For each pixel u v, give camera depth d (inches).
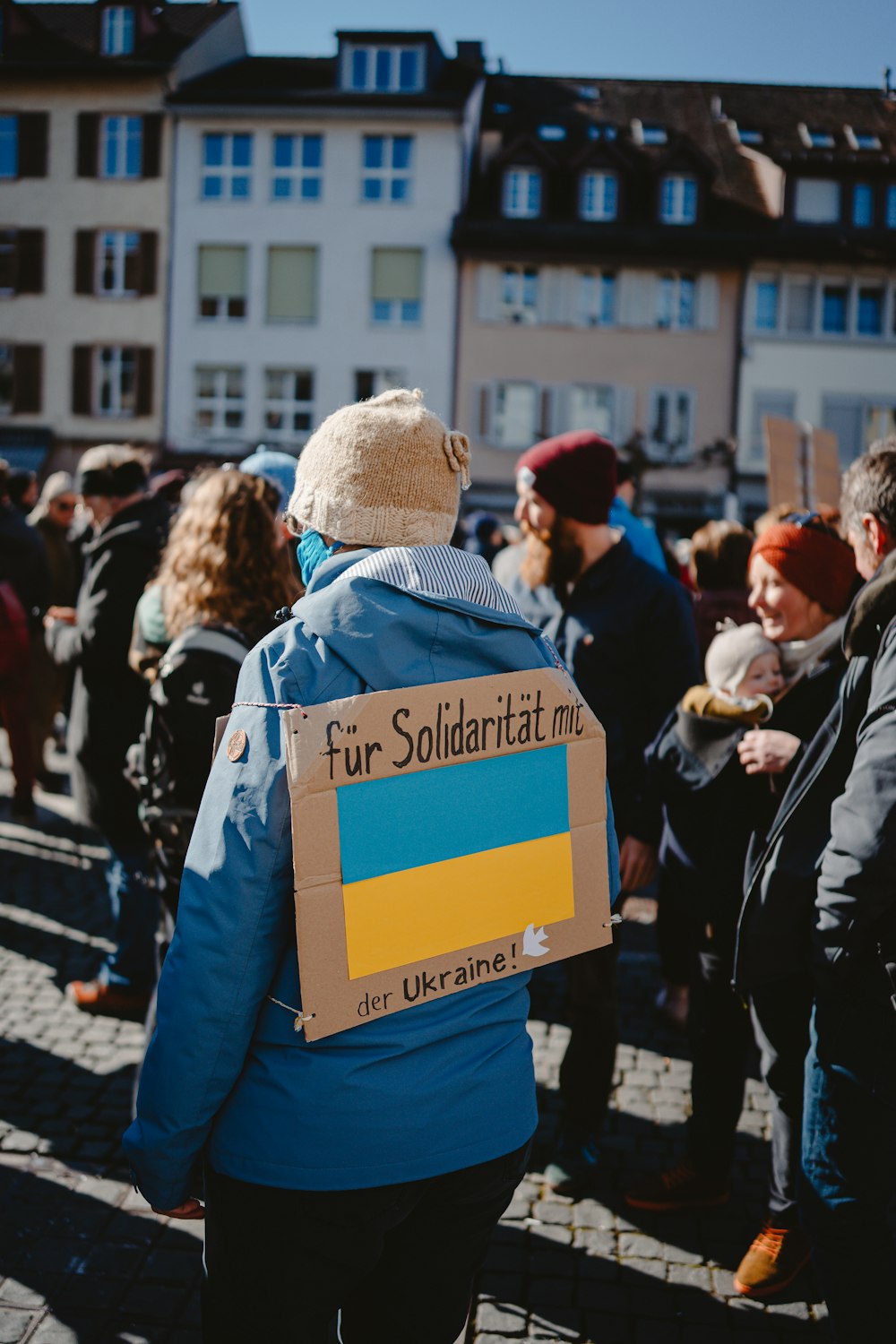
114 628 138.6
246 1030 55.9
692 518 1088.8
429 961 59.3
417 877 58.8
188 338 1109.7
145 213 1106.7
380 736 57.1
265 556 99.9
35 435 1125.7
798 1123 100.5
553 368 1088.2
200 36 1141.7
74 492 287.3
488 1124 59.6
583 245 1072.8
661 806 114.5
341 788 56.0
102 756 143.2
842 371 1092.5
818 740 86.5
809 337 1090.1
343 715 55.9
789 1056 97.4
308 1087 56.2
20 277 1124.5
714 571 177.9
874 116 1246.3
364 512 61.0
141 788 102.2
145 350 1113.4
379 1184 56.4
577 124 1202.0
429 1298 61.7
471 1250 61.9
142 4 1135.6
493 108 1222.3
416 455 61.2
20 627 235.6
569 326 1085.8
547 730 64.6
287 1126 56.2
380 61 1095.6
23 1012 154.3
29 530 251.6
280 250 1096.8
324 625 57.6
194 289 1107.3
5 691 238.8
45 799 267.1
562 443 120.8
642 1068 147.3
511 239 1067.9
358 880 56.6
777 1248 102.2
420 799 58.9
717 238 1077.1
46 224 1119.0
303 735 54.9
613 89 1262.3
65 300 1121.4
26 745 243.1
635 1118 134.3
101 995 153.9
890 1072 76.1
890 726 71.8
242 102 1080.2
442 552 61.4
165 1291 99.6
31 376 1128.8
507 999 63.5
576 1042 117.7
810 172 1109.1
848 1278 79.3
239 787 55.5
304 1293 58.4
